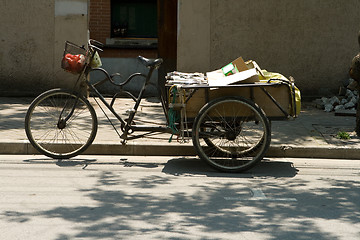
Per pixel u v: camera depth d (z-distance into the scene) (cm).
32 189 730
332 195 730
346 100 1423
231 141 945
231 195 723
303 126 1155
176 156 969
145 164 902
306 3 1523
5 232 564
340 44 1534
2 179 780
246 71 877
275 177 831
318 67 1537
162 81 1673
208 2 1513
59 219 607
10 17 1507
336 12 1527
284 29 1527
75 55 906
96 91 920
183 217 622
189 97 864
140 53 1988
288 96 871
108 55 1988
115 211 640
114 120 1170
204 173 849
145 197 704
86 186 752
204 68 1527
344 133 1050
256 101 870
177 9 1576
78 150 924
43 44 1513
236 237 559
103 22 2028
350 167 905
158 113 1269
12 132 1032
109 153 966
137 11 2073
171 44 1658
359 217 634
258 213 644
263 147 852
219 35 1522
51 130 1010
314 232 579
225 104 863
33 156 944
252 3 1518
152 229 579
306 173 859
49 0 1504
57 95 924
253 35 1525
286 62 1533
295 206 676
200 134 869
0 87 1522
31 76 1520
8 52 1516
